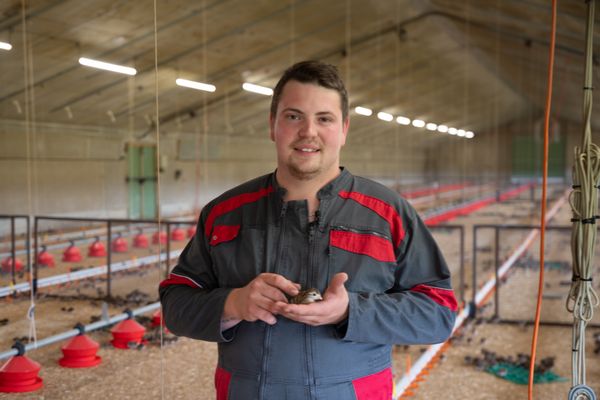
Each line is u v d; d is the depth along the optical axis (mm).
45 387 4309
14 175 11773
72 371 4695
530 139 35531
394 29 12969
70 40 8414
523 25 9812
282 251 1502
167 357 5145
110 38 8688
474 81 21594
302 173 1489
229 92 13898
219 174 18672
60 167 13180
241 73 12531
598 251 11805
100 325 5562
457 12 11625
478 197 27406
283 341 1453
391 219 1526
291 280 1473
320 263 1469
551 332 6402
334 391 1444
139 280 8453
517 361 5254
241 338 1506
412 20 12789
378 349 1527
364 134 26719
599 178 2154
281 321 1462
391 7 11430
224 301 1449
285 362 1446
